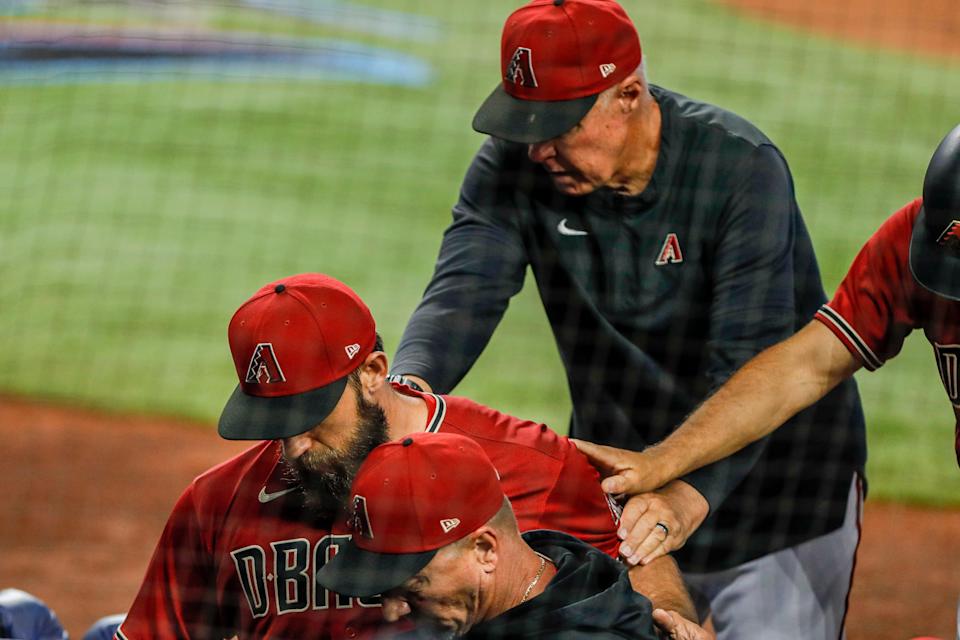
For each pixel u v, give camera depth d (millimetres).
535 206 14094
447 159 53438
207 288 39312
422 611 9930
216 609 11609
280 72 64625
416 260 42188
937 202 11258
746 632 14617
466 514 9641
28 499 26266
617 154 13008
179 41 67375
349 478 10805
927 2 81312
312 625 11227
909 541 25641
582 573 9883
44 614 15492
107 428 30281
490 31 75000
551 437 11852
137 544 25156
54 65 62875
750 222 13297
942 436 30375
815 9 80438
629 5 77938
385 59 68125
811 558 14578
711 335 13453
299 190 48812
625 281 13836
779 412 12734
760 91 63156
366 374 10828
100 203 46281
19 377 32781
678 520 12281
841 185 50219
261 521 11188
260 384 10578
